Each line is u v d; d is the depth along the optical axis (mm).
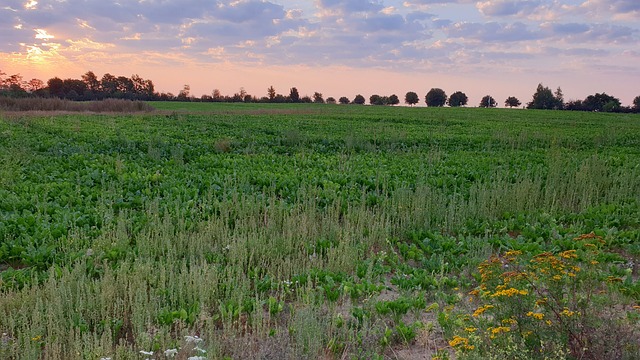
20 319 5129
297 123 31438
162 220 9008
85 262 6676
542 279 5160
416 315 5723
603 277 6348
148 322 5051
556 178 11445
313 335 4910
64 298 5590
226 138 20641
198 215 9250
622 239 8453
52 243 7730
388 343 5207
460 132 27016
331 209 9500
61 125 25234
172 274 6035
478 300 6047
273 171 13766
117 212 9836
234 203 9766
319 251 7965
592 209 10047
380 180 12344
